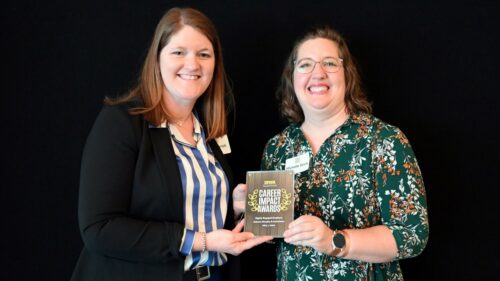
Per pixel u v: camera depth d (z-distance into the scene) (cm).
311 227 155
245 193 178
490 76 220
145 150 161
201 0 237
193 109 192
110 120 160
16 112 231
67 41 232
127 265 161
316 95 183
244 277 243
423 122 226
